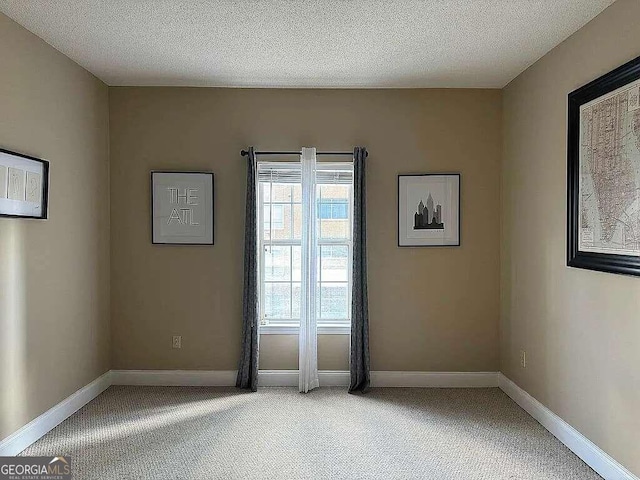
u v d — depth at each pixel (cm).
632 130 273
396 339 479
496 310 477
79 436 357
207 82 459
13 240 328
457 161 474
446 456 329
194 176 470
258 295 470
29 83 344
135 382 476
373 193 475
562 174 354
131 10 313
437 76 439
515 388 435
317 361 481
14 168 325
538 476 303
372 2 301
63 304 390
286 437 358
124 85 468
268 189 491
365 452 335
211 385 477
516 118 438
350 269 494
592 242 312
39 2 302
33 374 350
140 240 473
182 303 476
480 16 318
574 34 340
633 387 275
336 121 475
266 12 316
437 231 473
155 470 308
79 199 416
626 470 281
